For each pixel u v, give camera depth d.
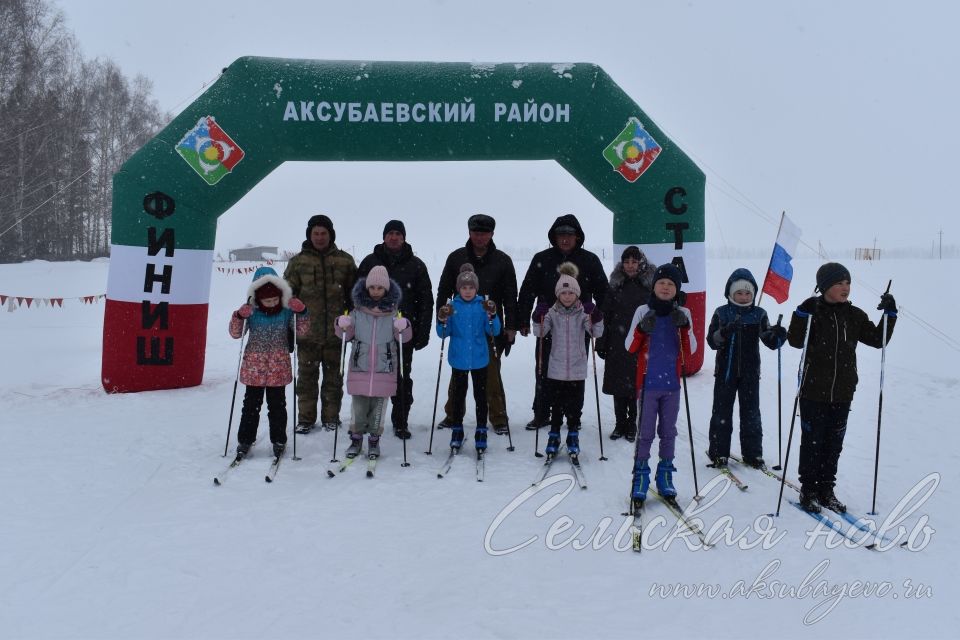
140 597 2.77
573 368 4.55
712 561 3.13
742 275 4.50
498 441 5.26
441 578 2.95
